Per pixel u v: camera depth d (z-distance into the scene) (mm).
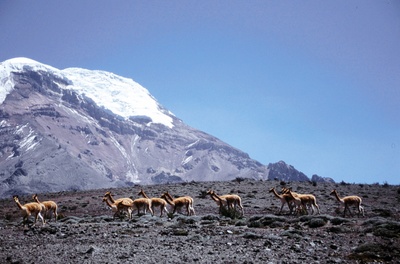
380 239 17656
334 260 14500
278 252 15773
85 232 21359
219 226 22375
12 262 15062
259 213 31984
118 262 14711
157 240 18516
